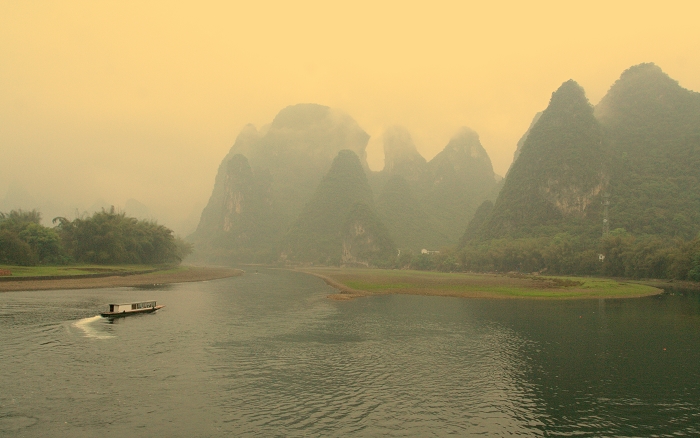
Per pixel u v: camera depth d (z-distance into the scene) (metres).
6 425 15.41
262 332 33.16
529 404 18.56
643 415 17.47
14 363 23.17
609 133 166.62
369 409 17.75
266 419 16.53
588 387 20.83
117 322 36.38
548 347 28.91
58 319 36.44
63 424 15.62
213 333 32.47
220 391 19.58
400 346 28.89
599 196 142.38
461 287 73.12
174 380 21.00
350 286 76.94
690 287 78.38
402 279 96.06
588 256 109.06
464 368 23.83
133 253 106.69
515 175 173.00
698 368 24.00
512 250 131.38
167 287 72.81
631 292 64.69
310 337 31.50
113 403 17.80
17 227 90.75
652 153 150.75
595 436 15.51
